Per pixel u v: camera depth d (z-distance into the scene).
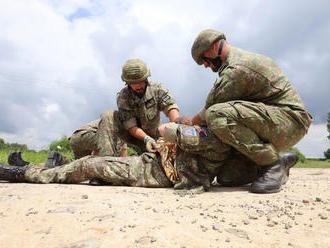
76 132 5.05
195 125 3.16
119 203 2.45
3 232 1.76
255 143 2.89
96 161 3.57
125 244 1.56
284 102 2.96
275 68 2.98
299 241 1.65
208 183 3.06
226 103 2.91
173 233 1.72
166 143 3.47
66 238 1.66
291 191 3.00
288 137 2.97
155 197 2.76
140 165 3.53
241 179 3.41
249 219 2.03
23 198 2.60
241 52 3.00
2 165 3.75
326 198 2.62
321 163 18.28
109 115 4.19
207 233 1.74
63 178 3.67
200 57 3.23
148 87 4.41
